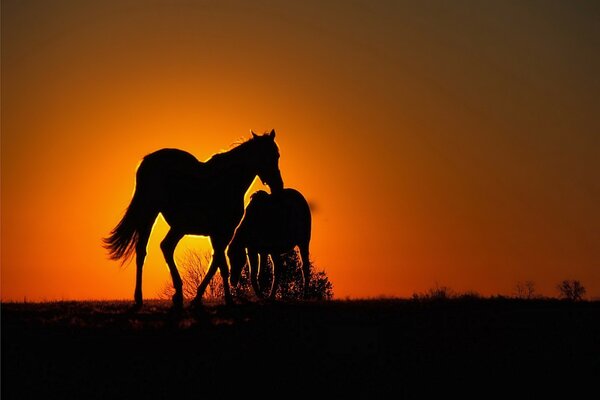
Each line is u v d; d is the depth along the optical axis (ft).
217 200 67.00
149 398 50.49
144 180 64.49
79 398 49.78
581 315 71.41
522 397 55.77
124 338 56.85
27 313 63.72
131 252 63.98
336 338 60.90
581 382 58.18
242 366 55.06
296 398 52.70
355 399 53.57
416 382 56.49
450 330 65.00
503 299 81.71
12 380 50.72
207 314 65.05
